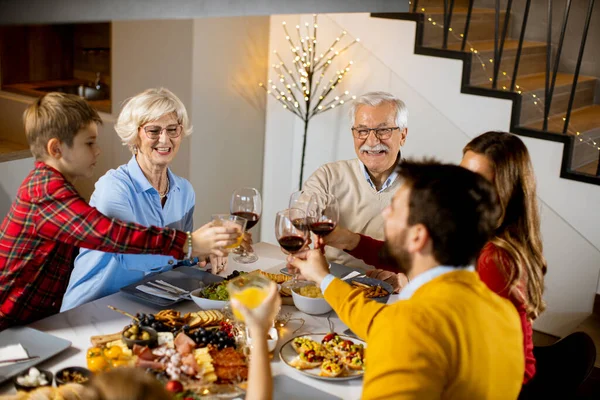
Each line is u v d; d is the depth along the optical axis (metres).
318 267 1.65
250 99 4.47
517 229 1.80
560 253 3.72
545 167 3.64
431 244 1.25
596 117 4.20
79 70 5.14
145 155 2.39
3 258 1.92
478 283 1.28
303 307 2.06
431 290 1.25
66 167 1.95
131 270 2.29
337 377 1.66
